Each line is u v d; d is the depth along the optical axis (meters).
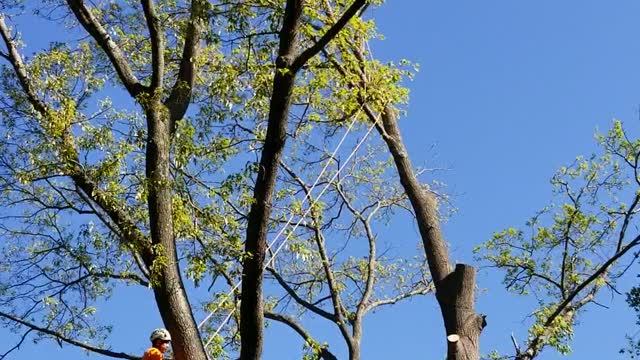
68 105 14.45
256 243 12.67
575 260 19.39
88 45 15.94
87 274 16.27
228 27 13.99
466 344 14.66
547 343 16.98
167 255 13.37
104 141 14.27
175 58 16.36
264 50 14.34
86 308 16.34
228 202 14.23
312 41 15.61
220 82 14.93
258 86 14.66
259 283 12.66
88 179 14.29
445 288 15.27
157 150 13.99
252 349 12.69
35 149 14.35
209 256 13.34
